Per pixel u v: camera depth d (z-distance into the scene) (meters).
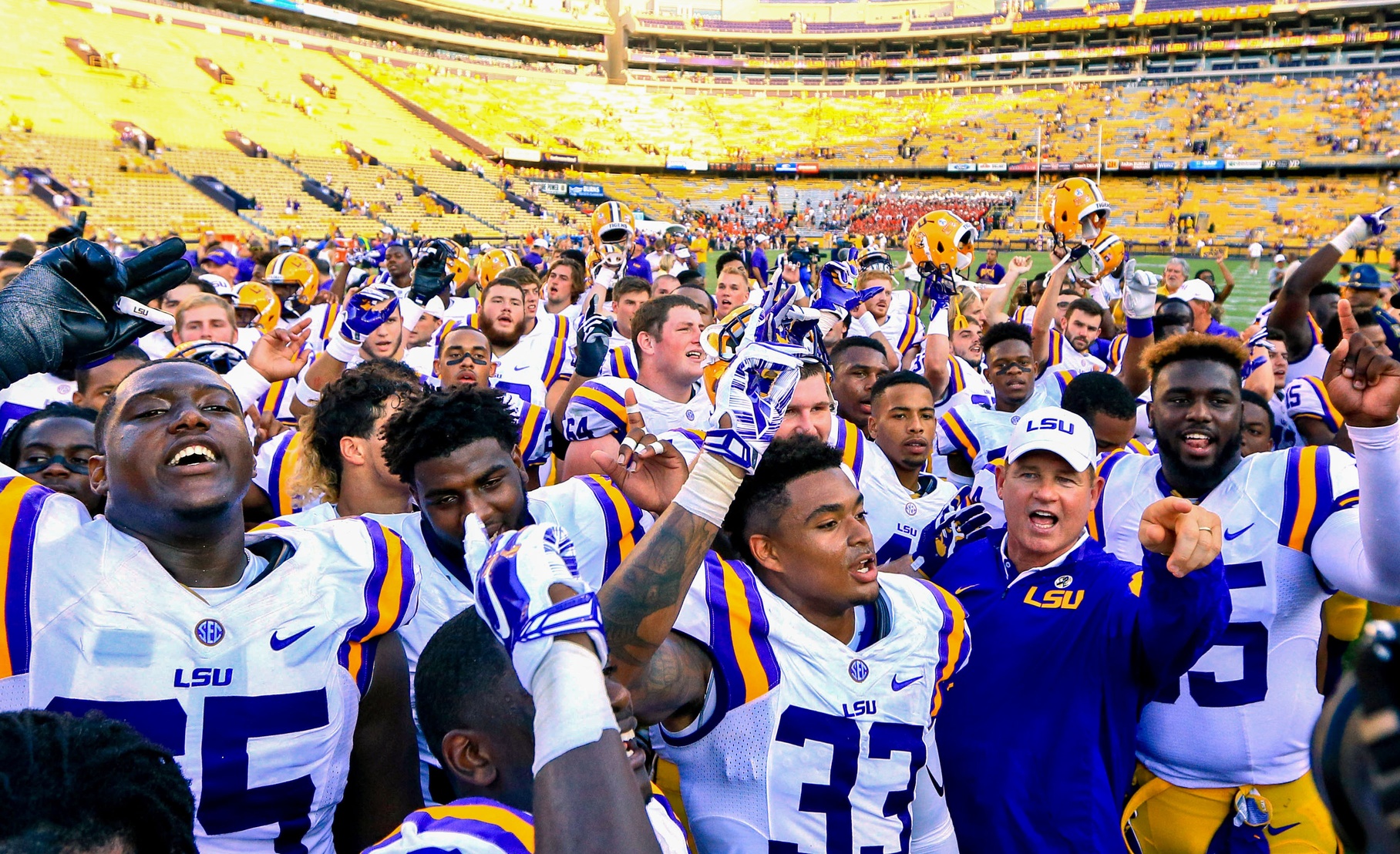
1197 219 44.06
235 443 1.82
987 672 2.50
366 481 2.99
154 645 1.71
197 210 35.47
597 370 4.12
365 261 5.53
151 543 1.78
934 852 2.24
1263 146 48.47
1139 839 2.86
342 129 48.38
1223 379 2.77
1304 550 2.69
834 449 2.06
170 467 1.74
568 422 3.44
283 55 52.56
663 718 1.95
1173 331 7.27
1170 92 55.50
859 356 4.34
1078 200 6.09
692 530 1.65
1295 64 57.53
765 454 2.03
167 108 42.28
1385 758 0.63
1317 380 5.15
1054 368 6.39
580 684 1.10
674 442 2.69
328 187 42.16
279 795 1.80
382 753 2.04
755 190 54.25
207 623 1.75
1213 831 2.77
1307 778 2.74
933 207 48.12
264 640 1.79
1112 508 3.17
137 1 47.78
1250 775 2.71
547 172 52.72
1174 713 2.76
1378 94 50.88
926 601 2.17
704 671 2.00
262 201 38.72
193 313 5.43
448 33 61.19
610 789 1.06
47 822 1.09
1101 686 2.43
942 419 4.63
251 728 1.76
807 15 67.50
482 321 6.11
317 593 1.87
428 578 2.50
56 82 39.91
